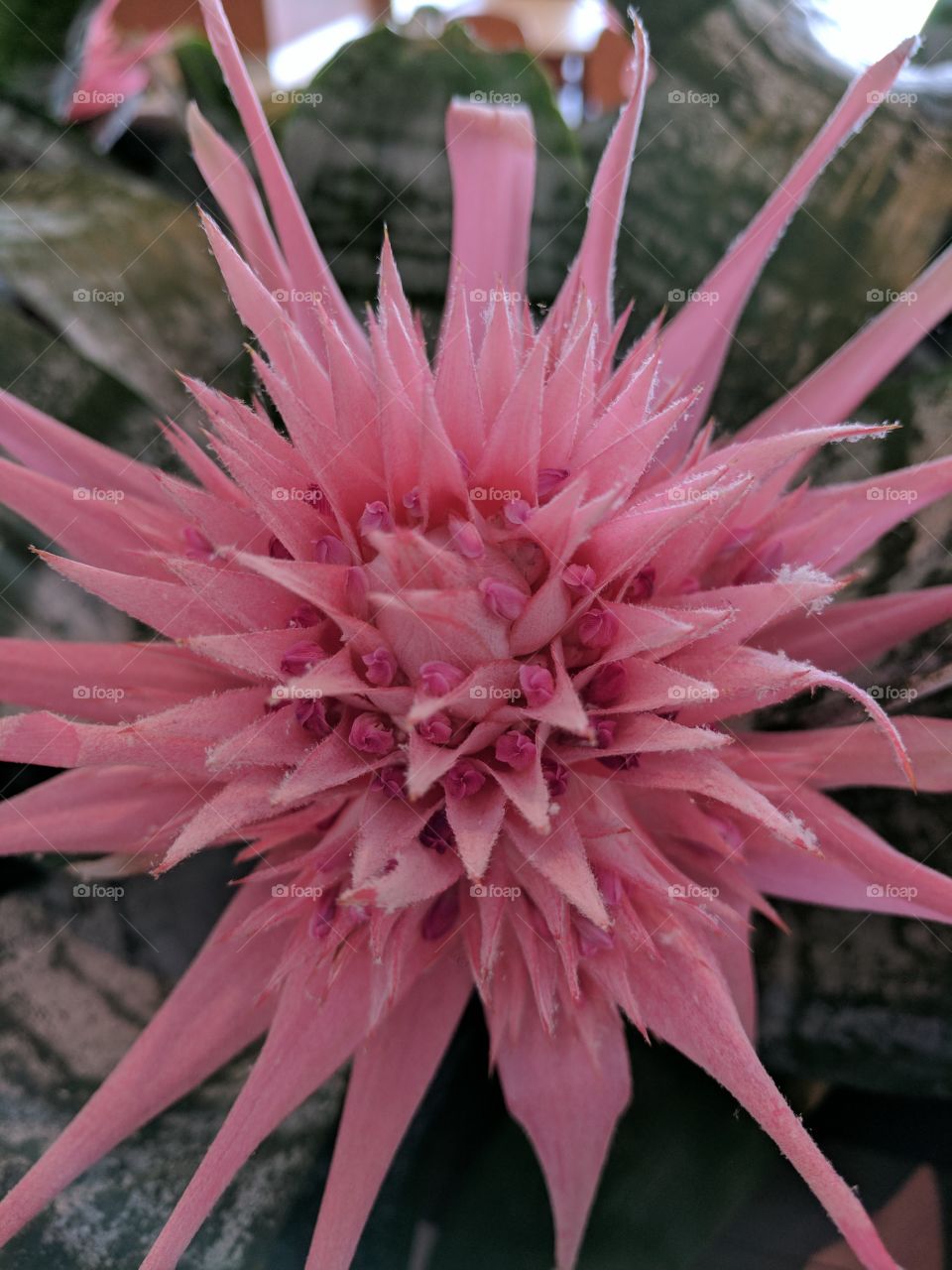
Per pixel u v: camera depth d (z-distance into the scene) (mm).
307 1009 125
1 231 175
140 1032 151
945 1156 152
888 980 155
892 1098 160
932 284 152
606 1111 130
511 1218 146
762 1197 147
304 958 121
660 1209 144
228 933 134
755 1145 150
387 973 120
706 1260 142
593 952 121
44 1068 145
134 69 225
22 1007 149
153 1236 136
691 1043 119
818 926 159
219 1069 147
